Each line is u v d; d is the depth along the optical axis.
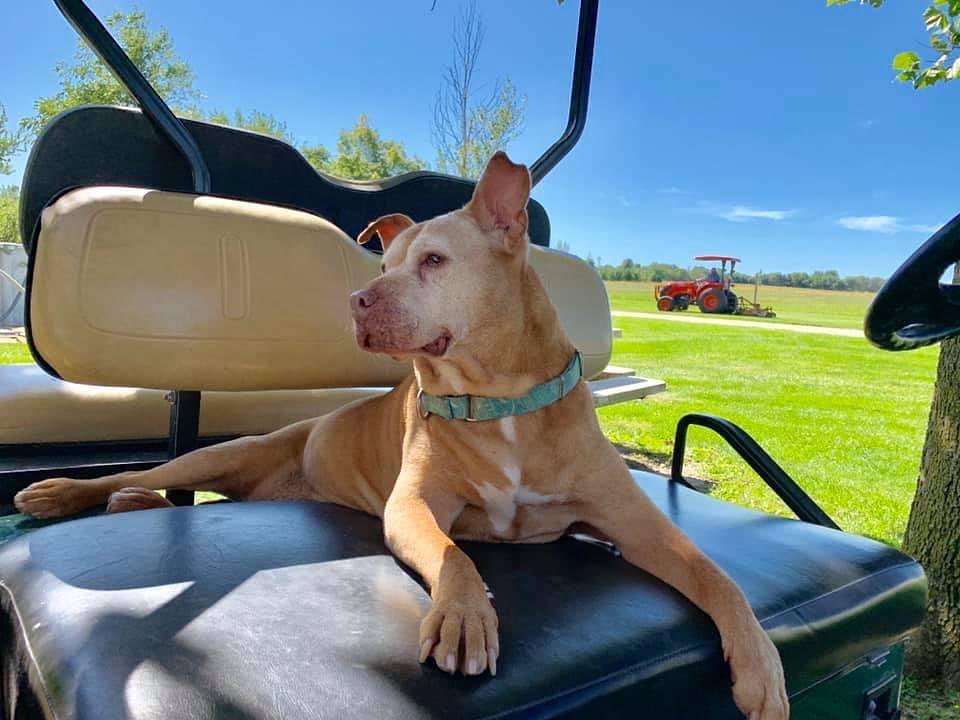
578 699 0.54
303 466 1.25
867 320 0.66
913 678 1.63
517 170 0.98
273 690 0.49
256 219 0.99
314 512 0.92
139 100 1.05
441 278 0.92
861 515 2.19
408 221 1.14
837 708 0.79
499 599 0.68
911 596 0.86
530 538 0.95
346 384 1.13
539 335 0.95
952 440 1.62
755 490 2.41
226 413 1.34
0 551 0.72
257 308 0.96
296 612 0.61
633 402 3.97
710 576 0.74
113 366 0.89
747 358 6.00
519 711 0.52
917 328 0.69
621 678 0.57
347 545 0.80
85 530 0.76
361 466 1.15
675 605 0.71
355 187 1.45
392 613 0.63
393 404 1.12
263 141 1.30
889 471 2.66
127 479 1.07
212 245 0.94
